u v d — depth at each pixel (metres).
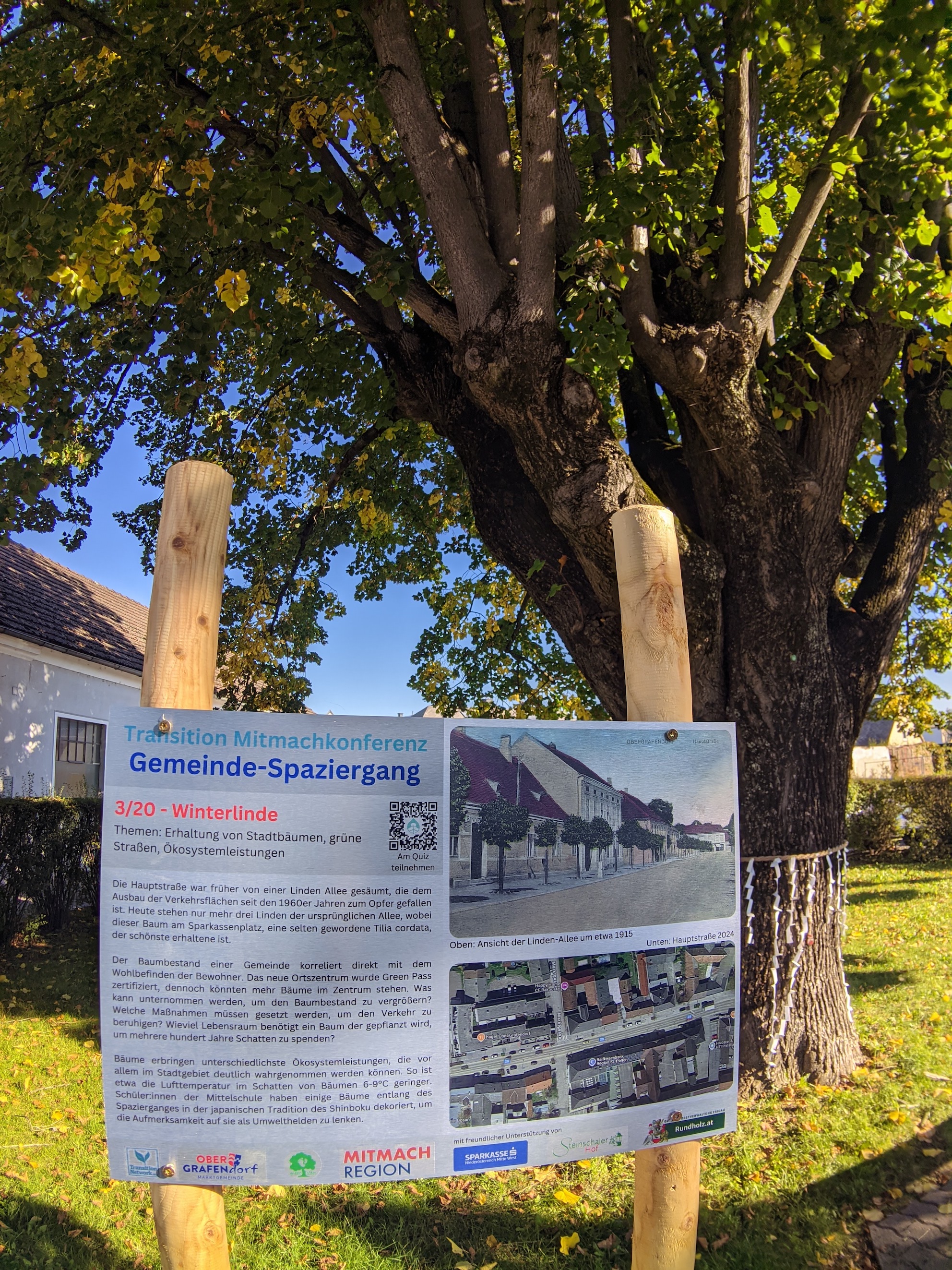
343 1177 1.94
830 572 4.97
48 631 13.19
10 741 12.20
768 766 4.61
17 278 4.36
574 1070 2.09
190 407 6.97
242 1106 1.92
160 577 2.09
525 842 2.09
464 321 4.38
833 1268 3.11
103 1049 1.91
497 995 2.04
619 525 2.40
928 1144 3.93
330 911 1.97
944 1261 3.07
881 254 4.41
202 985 1.93
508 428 4.34
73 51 5.21
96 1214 3.70
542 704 8.98
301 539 8.47
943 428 5.61
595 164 5.18
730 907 2.24
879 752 33.47
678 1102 2.17
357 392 7.71
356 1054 1.96
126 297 4.39
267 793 1.97
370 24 4.44
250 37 4.80
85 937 9.41
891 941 8.40
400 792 2.02
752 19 3.66
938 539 7.30
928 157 4.09
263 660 8.20
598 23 5.97
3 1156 4.27
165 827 1.94
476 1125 2.01
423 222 6.96
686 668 2.36
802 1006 4.63
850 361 4.74
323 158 5.61
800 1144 3.98
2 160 4.71
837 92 4.58
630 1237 3.38
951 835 15.33
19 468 5.34
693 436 4.82
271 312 6.62
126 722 1.94
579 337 3.96
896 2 3.02
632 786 2.19
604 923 2.12
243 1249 3.38
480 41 4.54
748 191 4.27
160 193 4.43
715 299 4.29
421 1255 3.31
